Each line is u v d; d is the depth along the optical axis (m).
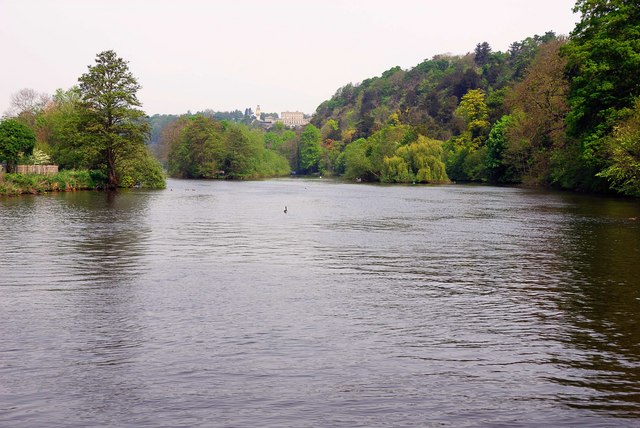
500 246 28.31
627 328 14.34
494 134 112.00
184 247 27.39
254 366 11.64
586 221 40.16
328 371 11.42
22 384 10.72
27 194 68.00
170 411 9.72
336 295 17.75
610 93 60.28
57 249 26.34
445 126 166.25
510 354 12.44
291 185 108.94
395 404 10.02
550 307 16.36
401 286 19.12
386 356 12.27
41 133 104.06
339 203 59.34
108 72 83.69
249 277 20.44
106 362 11.80
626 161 54.62
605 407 9.95
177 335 13.55
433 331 14.05
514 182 111.06
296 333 13.79
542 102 92.31
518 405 10.02
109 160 84.06
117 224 37.06
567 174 78.12
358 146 152.38
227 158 149.50
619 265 23.03
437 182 120.25
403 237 31.75
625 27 59.56
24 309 15.76
